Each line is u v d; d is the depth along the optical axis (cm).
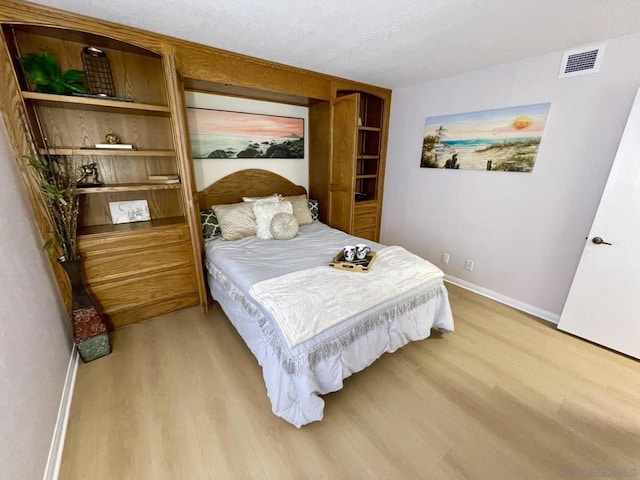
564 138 219
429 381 176
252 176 313
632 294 191
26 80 178
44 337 148
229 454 131
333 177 325
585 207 216
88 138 211
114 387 167
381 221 391
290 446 135
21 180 161
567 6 151
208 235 269
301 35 192
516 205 255
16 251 137
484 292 292
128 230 210
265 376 153
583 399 163
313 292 160
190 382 173
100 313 211
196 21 174
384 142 356
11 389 106
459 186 295
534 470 126
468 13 161
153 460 127
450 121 289
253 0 150
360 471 125
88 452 130
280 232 262
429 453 132
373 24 175
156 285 231
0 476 90
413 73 274
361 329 160
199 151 277
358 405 158
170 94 200
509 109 245
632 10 152
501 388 171
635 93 184
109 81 211
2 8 150
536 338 220
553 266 240
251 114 298
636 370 186
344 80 299
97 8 159
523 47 207
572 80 209
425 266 205
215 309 255
